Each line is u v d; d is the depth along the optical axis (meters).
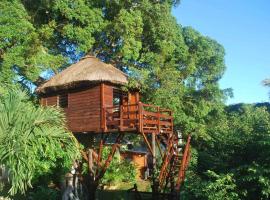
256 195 14.19
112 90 21.95
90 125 21.58
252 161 14.46
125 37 29.27
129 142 37.28
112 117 21.14
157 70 27.95
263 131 15.17
